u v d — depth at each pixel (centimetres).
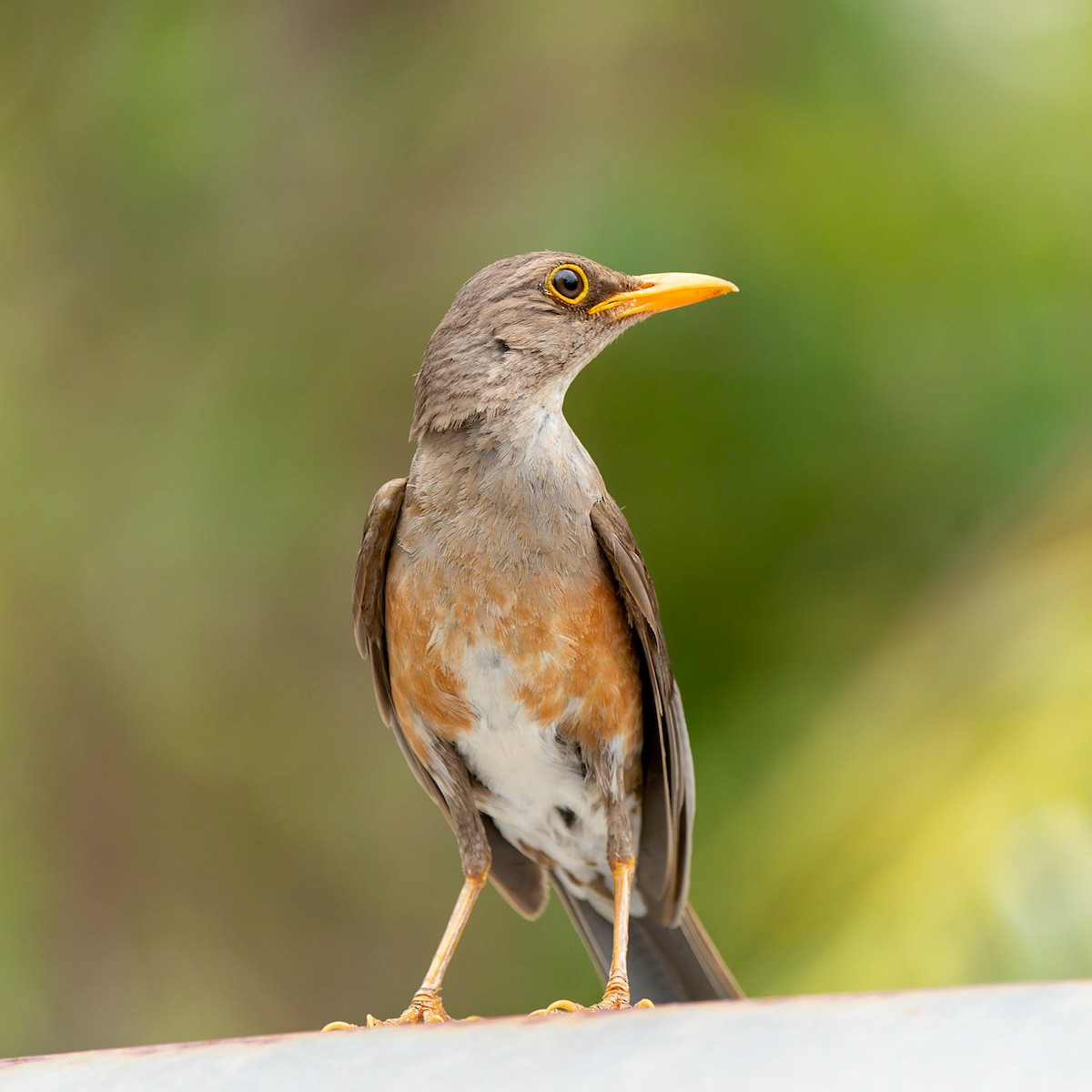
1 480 1394
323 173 1465
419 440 729
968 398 1142
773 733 1114
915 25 1225
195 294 1457
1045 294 1166
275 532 1390
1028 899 838
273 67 1473
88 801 1404
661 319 1166
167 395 1438
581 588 687
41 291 1454
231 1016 1396
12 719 1377
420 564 688
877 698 1013
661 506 1183
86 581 1412
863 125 1216
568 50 1365
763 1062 365
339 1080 398
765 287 1154
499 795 736
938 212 1179
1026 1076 340
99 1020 1377
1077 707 893
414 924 1419
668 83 1298
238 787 1440
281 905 1432
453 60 1440
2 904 1339
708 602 1173
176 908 1417
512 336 717
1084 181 1193
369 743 1452
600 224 1205
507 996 1365
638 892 777
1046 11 1223
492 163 1386
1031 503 1084
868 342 1145
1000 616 990
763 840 985
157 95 1424
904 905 866
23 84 1462
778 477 1165
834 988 857
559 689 689
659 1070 371
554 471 696
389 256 1425
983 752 910
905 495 1155
